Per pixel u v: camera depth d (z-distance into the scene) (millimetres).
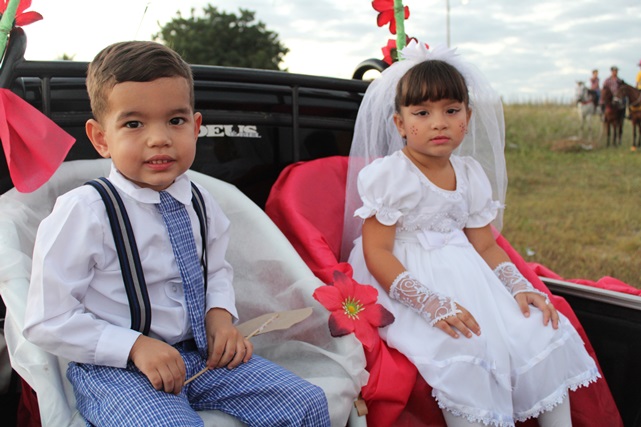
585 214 5234
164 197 1236
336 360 1305
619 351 1622
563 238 4676
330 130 2053
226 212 1608
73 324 1085
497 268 1690
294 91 1934
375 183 1620
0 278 1202
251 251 1563
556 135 7586
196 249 1271
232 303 1311
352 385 1270
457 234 1676
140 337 1113
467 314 1424
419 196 1636
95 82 1183
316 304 1416
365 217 1605
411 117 1636
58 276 1093
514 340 1463
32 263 1160
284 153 1965
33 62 1470
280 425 1117
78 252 1120
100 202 1170
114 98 1149
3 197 1379
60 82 1606
